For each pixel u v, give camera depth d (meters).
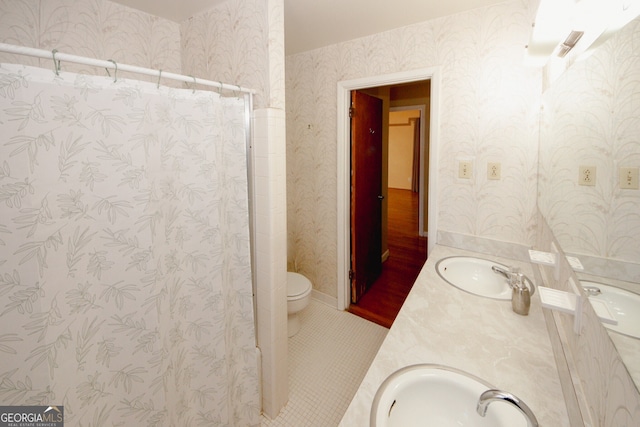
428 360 0.97
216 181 1.31
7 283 0.84
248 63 1.53
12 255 0.84
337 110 2.36
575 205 0.81
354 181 2.56
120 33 1.69
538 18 0.83
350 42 2.18
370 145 2.82
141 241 1.08
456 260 1.78
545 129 1.35
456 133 1.84
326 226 2.64
